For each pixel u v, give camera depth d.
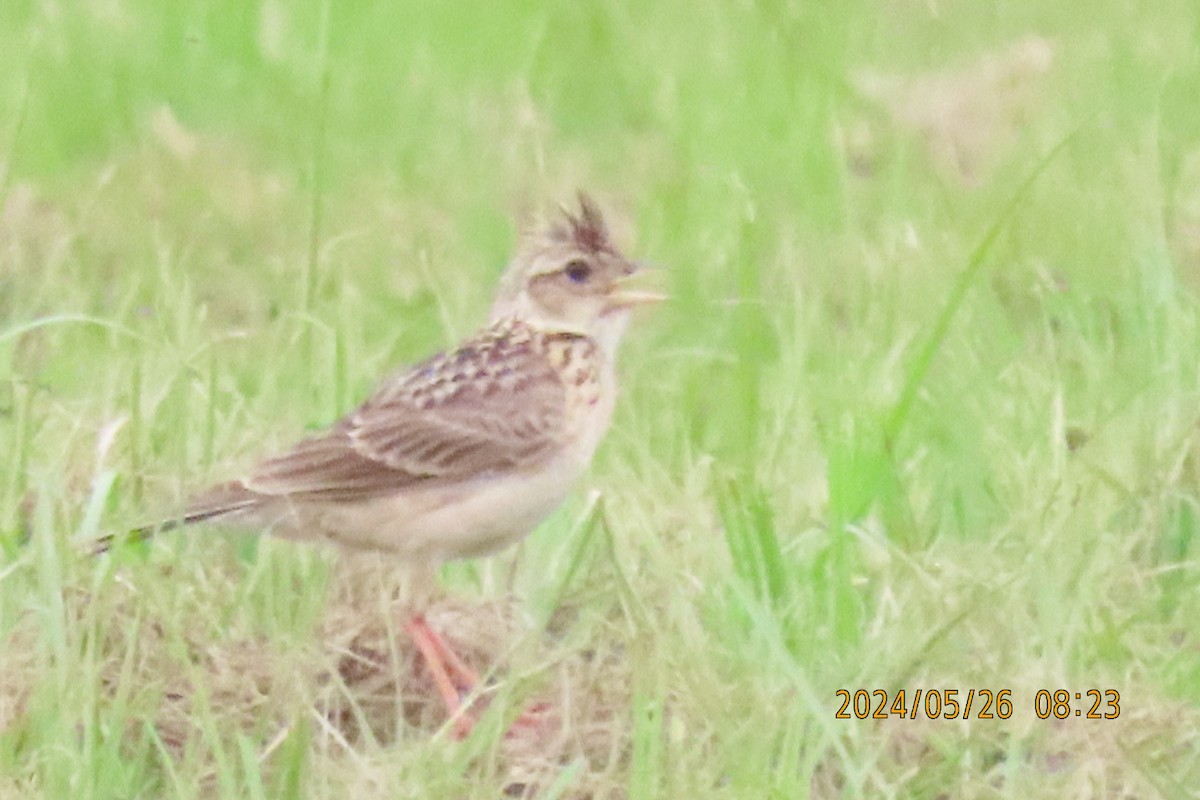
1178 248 17.27
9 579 11.70
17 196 18.14
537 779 10.80
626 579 11.87
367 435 11.74
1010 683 11.20
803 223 18.14
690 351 15.30
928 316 15.58
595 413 12.29
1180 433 13.41
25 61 21.41
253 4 23.33
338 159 19.83
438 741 10.80
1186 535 12.91
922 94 20.66
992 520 13.09
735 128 20.45
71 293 16.25
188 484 12.83
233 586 12.11
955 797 10.70
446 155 20.16
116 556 11.30
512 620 12.23
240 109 21.23
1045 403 14.08
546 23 23.20
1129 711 11.12
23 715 11.01
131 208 18.19
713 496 13.30
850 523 12.48
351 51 22.86
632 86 21.70
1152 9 23.31
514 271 12.61
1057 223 17.64
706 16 23.38
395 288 17.12
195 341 15.16
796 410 14.19
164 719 11.11
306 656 11.41
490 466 11.83
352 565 12.45
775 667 11.17
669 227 18.11
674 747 10.69
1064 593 11.96
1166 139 19.33
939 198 18.27
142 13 23.31
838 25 22.80
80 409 13.91
